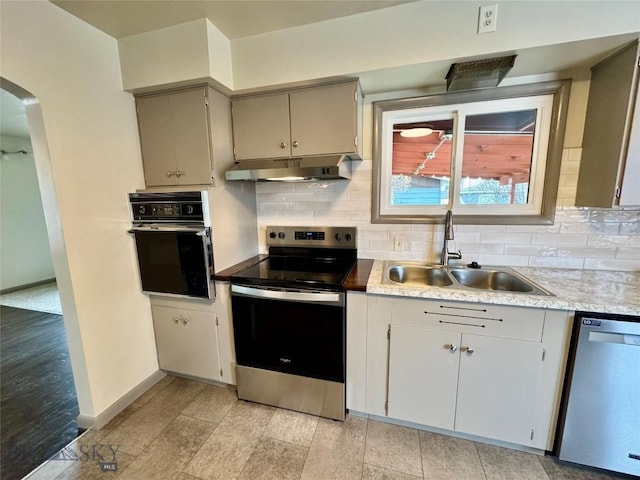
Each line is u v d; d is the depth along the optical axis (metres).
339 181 2.15
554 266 1.83
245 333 1.81
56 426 1.73
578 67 1.61
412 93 1.90
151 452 1.55
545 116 1.74
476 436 1.58
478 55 1.43
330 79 1.70
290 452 1.54
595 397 1.31
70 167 1.52
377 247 2.15
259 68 1.77
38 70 1.37
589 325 1.25
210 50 1.63
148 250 1.88
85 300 1.62
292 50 1.70
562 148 1.71
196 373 2.06
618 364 1.25
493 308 1.40
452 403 1.55
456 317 1.46
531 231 1.83
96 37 1.64
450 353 1.50
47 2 1.40
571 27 1.31
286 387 1.80
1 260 4.30
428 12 1.46
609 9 1.26
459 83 1.66
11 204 4.40
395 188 2.10
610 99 1.46
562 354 1.34
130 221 1.90
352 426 1.71
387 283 1.59
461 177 1.95
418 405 1.61
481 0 1.39
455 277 1.89
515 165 1.86
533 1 1.33
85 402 1.69
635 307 1.21
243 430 1.69
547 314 1.33
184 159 1.87
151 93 1.86
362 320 1.61
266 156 1.93
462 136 1.90
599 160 1.53
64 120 1.49
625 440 1.30
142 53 1.74
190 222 1.79
